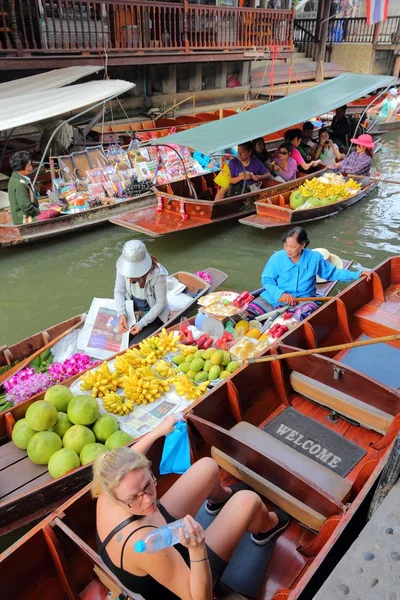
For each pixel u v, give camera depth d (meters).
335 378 3.32
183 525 1.74
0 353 4.27
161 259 7.26
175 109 15.70
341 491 2.61
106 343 4.43
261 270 7.02
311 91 10.38
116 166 8.84
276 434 3.27
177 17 14.00
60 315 5.93
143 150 9.16
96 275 6.87
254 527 2.39
